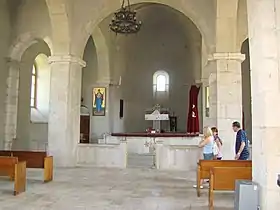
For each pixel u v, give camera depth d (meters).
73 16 12.46
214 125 11.24
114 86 19.39
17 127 15.41
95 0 12.54
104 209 6.06
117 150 12.16
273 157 4.81
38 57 17.78
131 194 7.48
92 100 18.59
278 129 4.85
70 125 12.16
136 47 21.62
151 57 21.80
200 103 19.11
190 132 18.20
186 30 20.62
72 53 12.36
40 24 14.11
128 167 12.17
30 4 14.26
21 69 15.71
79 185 8.52
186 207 6.29
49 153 11.98
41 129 16.95
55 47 12.21
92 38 17.92
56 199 6.85
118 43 19.55
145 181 9.27
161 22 21.12
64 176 9.97
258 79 5.12
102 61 18.34
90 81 19.45
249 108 17.11
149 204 6.50
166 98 21.62
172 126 20.83
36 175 10.22
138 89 21.52
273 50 4.98
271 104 4.90
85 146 12.34
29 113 16.39
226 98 11.06
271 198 4.75
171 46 21.77
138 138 15.98
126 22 11.00
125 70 20.75
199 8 11.99
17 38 14.31
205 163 7.41
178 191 7.91
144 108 21.45
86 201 6.70
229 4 10.79
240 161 7.29
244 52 17.19
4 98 14.38
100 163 12.19
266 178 4.79
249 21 5.54
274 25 5.01
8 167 7.50
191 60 21.09
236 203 5.14
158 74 21.72
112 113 19.12
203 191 7.93
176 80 21.58
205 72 16.77
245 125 17.09
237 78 11.12
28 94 16.28
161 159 11.85
